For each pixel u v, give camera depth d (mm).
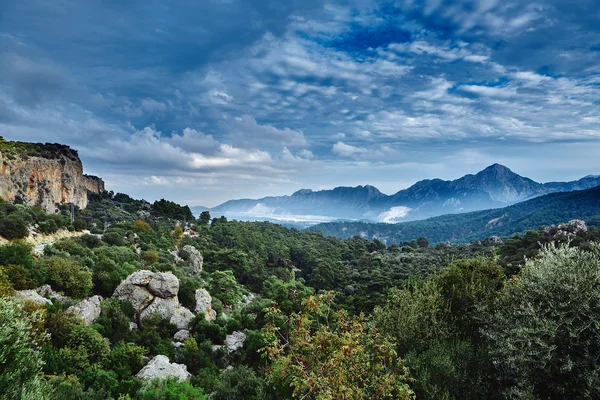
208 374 24516
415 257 97750
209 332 34812
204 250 92500
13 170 70688
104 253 46625
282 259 110500
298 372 9102
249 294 73250
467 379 9812
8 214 49219
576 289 8305
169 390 16797
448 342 12016
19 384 9781
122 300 34469
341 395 8164
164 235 87188
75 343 21328
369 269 92562
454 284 14578
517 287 10734
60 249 41219
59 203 90312
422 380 9898
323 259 104250
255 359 30578
